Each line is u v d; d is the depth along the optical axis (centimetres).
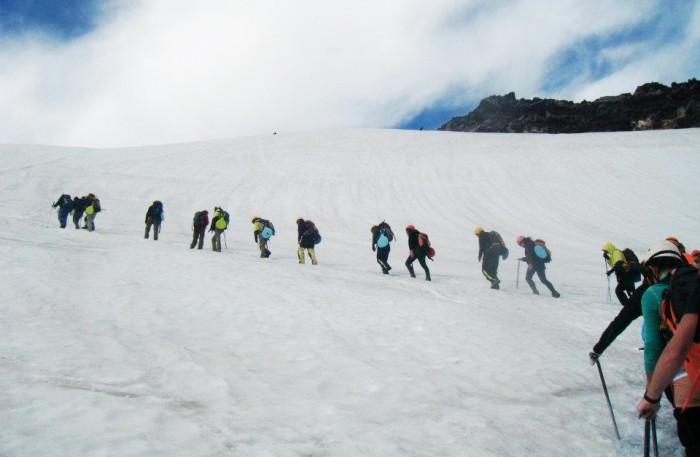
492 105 11494
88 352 443
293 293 866
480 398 397
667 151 3800
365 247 2141
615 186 3209
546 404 394
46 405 310
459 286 1156
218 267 1095
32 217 2189
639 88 10956
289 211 3027
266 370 441
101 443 263
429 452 294
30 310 596
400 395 394
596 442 332
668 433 351
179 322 599
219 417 320
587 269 1744
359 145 4719
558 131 10388
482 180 3494
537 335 645
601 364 518
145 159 4088
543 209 2936
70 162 3772
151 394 354
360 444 297
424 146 4559
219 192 3316
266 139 5206
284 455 271
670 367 219
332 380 427
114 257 1093
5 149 4134
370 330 630
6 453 242
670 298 246
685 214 2675
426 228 2686
